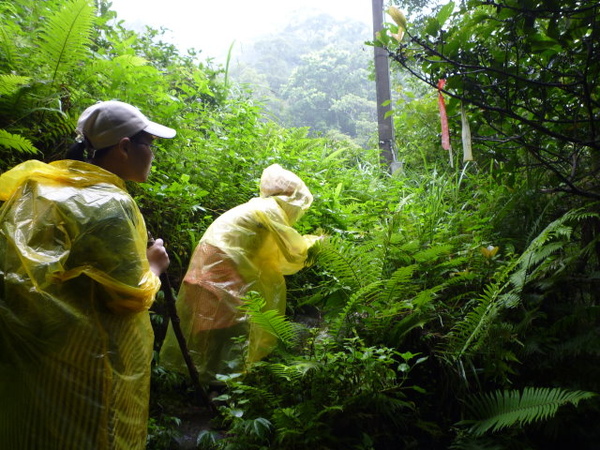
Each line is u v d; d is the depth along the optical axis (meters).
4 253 1.78
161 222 3.75
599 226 3.15
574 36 2.69
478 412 2.71
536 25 3.03
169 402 3.00
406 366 2.65
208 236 3.29
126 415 1.88
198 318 3.12
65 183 1.88
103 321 1.83
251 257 3.24
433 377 3.12
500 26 2.73
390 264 3.82
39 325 1.73
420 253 3.55
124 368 1.87
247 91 5.88
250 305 2.76
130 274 1.82
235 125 4.84
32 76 3.33
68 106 3.48
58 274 1.74
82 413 1.76
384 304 3.29
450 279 3.37
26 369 1.75
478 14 2.78
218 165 4.29
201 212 4.07
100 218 1.79
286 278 4.17
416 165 6.91
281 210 3.38
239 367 2.99
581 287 3.14
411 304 3.09
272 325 2.85
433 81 2.79
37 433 1.74
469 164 5.64
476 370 2.89
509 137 2.99
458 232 4.21
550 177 3.56
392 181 5.99
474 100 2.82
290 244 3.30
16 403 1.76
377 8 7.74
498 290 2.95
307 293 4.16
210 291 3.13
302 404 2.53
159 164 3.82
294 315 4.08
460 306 3.54
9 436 1.77
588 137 3.10
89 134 2.03
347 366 2.71
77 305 1.78
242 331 3.10
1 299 1.76
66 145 3.53
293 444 2.46
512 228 3.97
